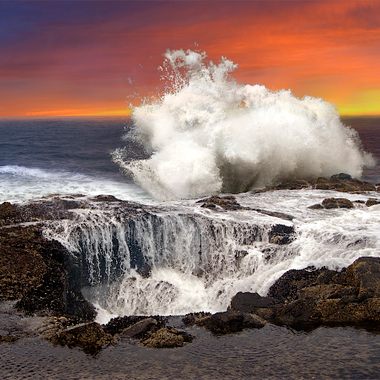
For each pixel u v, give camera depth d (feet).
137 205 51.80
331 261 40.16
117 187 76.64
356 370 25.85
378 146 151.33
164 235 46.73
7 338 30.22
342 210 52.85
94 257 44.19
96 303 41.86
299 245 43.78
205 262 46.11
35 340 30.17
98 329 30.48
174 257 46.73
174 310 40.63
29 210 48.67
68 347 29.22
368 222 48.14
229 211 51.06
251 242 45.80
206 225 46.44
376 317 31.83
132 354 28.35
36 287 37.78
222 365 26.81
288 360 27.17
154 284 43.42
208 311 40.11
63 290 38.47
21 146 150.51
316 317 32.12
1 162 107.04
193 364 27.04
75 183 79.71
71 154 124.88
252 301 34.94
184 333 30.50
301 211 52.54
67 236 43.52
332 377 25.18
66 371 26.48
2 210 48.29
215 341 29.78
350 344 28.84
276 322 32.17
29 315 34.14
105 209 49.24
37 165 102.06
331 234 44.32
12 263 39.81
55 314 34.86
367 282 33.91
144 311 41.16
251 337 30.17
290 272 39.29
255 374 25.76
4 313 34.04
